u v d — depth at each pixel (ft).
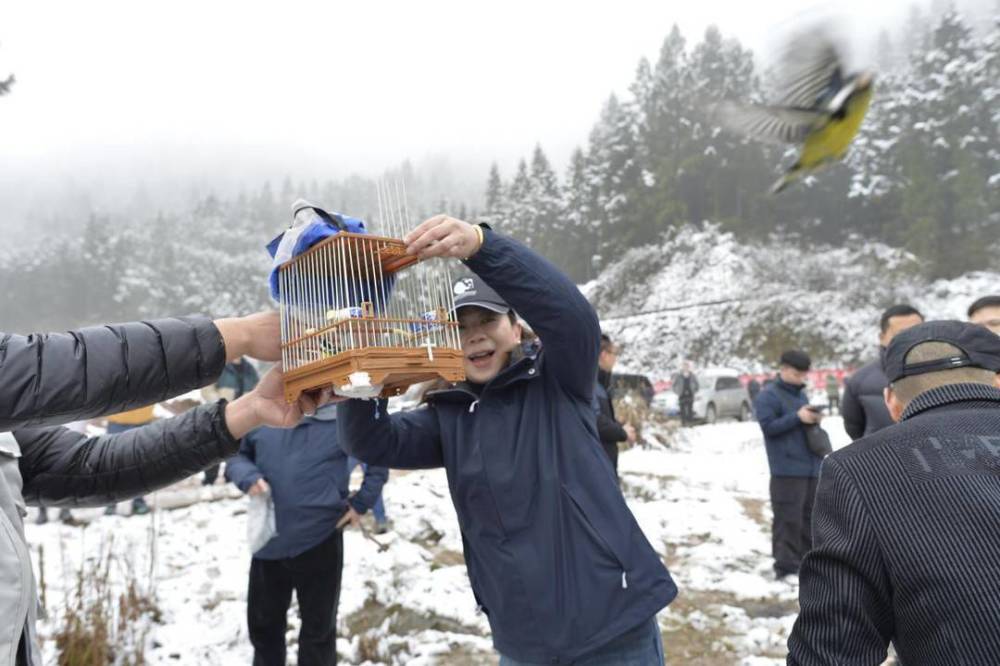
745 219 176.24
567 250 209.36
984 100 169.68
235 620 17.01
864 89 4.72
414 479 31.60
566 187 226.58
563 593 7.32
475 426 8.09
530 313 7.20
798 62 4.89
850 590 5.42
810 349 137.69
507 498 7.66
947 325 6.53
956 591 4.99
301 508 12.73
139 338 4.99
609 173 204.85
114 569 20.08
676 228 179.32
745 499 30.66
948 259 156.97
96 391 4.74
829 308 145.38
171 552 22.59
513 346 8.54
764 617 17.74
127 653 14.82
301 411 6.79
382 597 18.86
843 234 172.86
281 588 13.23
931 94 174.29
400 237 6.91
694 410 75.92
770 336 141.49
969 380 6.20
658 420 53.36
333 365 6.01
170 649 15.58
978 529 5.12
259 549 12.81
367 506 13.21
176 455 6.58
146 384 4.98
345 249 6.28
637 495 30.68
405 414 8.70
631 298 169.99
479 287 8.25
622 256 187.62
